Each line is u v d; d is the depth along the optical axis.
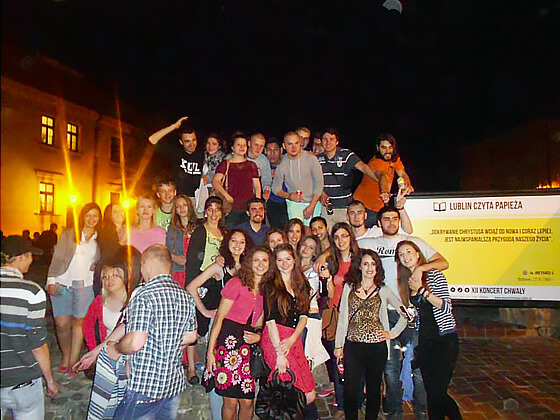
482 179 17.59
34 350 3.33
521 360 5.89
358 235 4.97
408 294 4.32
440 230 5.93
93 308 4.25
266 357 3.86
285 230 4.87
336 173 5.91
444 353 3.80
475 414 4.47
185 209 5.25
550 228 5.69
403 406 4.72
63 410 4.41
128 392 3.20
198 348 5.10
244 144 5.76
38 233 14.54
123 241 5.11
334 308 4.52
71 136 16.44
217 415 4.13
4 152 14.16
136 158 18.05
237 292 3.93
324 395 4.98
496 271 5.81
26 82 14.58
